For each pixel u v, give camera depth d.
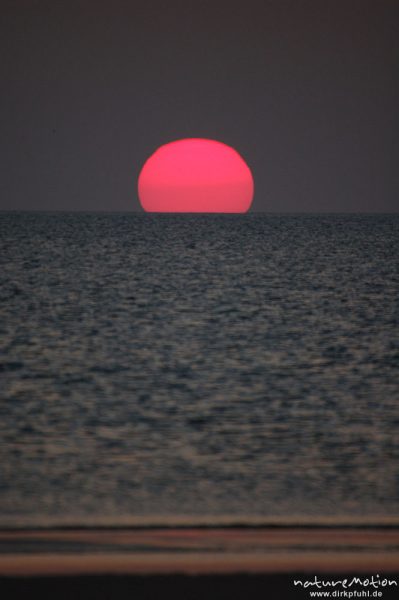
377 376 75.75
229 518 36.44
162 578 29.53
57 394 66.75
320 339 97.06
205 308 124.69
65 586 28.86
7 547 32.25
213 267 193.25
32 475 43.78
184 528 34.88
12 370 76.69
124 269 185.12
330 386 70.94
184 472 44.78
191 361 82.69
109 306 125.31
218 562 30.94
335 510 37.91
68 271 178.12
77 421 57.00
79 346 90.69
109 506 38.28
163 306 126.31
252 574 30.12
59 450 49.19
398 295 143.62
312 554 31.86
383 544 33.09
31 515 36.66
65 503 38.75
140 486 42.03
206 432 54.25
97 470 44.97
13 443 50.75
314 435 53.66
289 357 85.38
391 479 43.69
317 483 42.84
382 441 52.16
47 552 31.72
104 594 28.56
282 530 34.75
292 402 64.25
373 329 105.31
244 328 105.19
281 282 163.62
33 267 185.88
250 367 79.75
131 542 32.94
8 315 114.00
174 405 62.72
